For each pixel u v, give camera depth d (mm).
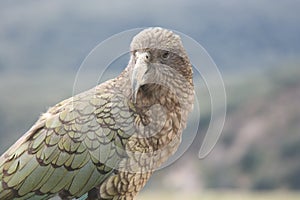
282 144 41531
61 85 51906
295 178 39812
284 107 43625
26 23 94500
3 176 9148
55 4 99000
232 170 39469
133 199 9617
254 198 36969
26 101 45344
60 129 9172
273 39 77812
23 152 9188
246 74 51094
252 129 42219
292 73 49250
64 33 80500
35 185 9125
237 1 92688
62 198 9273
